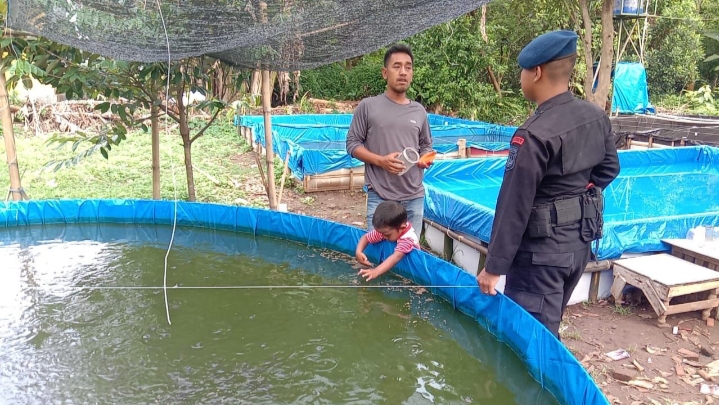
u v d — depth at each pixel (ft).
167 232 17.12
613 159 8.61
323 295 12.34
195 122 41.75
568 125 7.84
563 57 7.85
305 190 25.49
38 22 12.46
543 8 47.70
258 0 11.57
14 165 18.38
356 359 9.69
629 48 61.46
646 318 13.16
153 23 11.80
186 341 10.17
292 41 14.15
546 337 8.39
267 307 11.69
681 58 62.75
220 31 12.17
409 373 9.28
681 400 9.76
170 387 8.70
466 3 11.71
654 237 14.90
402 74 12.17
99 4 11.44
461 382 9.03
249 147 35.55
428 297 12.28
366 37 13.64
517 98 56.80
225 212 17.19
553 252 8.33
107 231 17.16
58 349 9.76
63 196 22.43
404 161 12.37
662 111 54.85
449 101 49.78
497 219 7.94
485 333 10.59
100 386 8.68
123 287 12.61
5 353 9.57
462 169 26.27
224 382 8.87
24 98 39.14
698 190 25.73
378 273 12.69
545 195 8.23
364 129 12.66
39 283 12.80
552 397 8.46
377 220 12.33
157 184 20.33
